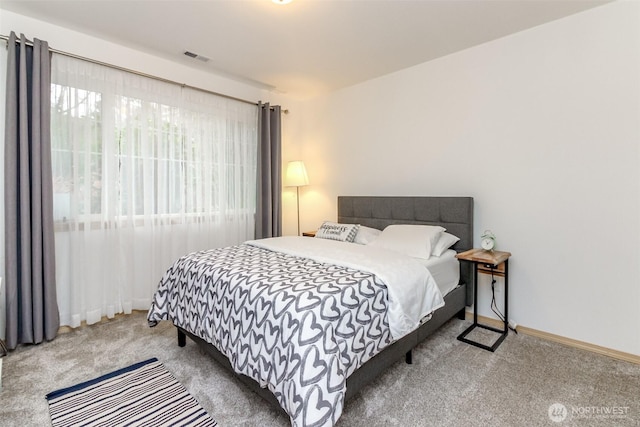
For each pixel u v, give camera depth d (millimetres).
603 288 2158
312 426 1188
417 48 2729
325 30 2436
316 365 1270
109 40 2627
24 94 2168
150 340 2346
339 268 1921
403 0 2035
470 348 2234
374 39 2570
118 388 1754
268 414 1552
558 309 2344
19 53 2188
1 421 1495
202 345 1960
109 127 2660
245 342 1513
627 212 2061
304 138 4277
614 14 2064
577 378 1860
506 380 1842
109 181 2676
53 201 2391
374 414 1554
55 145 2398
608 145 2111
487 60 2625
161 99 2980
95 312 2619
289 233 4316
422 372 1926
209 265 2010
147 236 2930
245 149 3678
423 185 3094
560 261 2328
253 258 2195
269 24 2346
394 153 3312
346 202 3668
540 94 2371
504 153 2566
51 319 2311
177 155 3107
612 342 2131
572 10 2160
